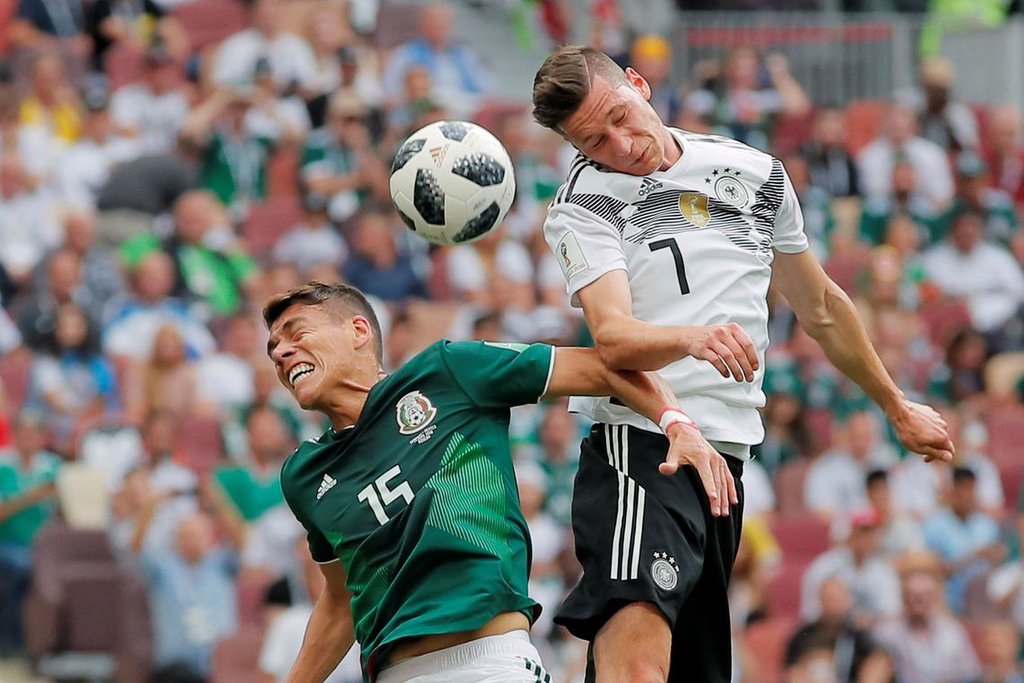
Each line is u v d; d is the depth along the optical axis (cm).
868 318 5200
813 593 4097
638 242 1692
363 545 1678
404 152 1770
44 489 3878
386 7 6525
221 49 5875
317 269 4800
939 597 4125
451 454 1673
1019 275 5747
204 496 3934
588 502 1711
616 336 1602
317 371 1723
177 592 3750
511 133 5656
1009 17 7188
